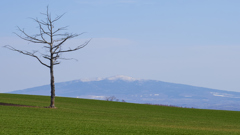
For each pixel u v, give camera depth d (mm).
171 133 31391
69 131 29875
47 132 28797
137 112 58125
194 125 42125
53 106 55062
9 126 31188
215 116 58094
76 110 54062
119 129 32531
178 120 48031
